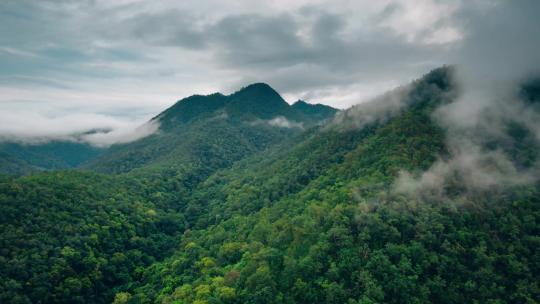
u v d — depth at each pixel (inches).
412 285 3491.6
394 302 3449.8
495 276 3708.2
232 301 3636.8
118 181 7460.6
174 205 7657.5
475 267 3833.7
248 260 4254.4
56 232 4931.1
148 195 7431.1
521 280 3703.3
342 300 3435.0
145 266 5413.4
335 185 5393.7
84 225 5246.1
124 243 5561.0
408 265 3609.7
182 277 4638.3
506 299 3602.4
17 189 5275.6
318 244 3902.6
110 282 4891.7
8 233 4534.9
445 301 3580.2
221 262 4677.7
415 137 5644.7
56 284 4372.5
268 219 5300.2
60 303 4296.3
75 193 5925.2
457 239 4008.4
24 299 4050.2
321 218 4370.1
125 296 4463.6
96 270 4746.6
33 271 4301.2
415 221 4114.2
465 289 3619.6
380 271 3587.6
